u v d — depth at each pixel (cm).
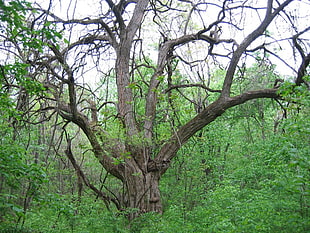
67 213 686
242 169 1589
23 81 719
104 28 1270
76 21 888
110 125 1270
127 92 1294
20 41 655
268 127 1961
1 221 646
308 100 774
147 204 1237
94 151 1285
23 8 525
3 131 804
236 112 1945
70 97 1110
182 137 1311
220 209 1077
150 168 1280
